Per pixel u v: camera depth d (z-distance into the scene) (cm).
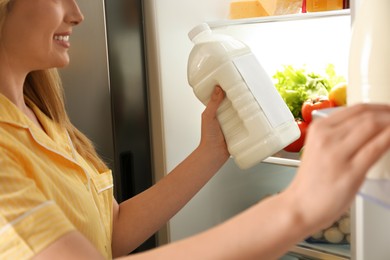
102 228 113
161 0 158
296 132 128
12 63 108
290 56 175
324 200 49
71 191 102
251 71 124
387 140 46
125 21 159
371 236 93
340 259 137
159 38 158
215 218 173
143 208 132
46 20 103
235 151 126
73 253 73
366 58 63
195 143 171
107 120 161
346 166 48
